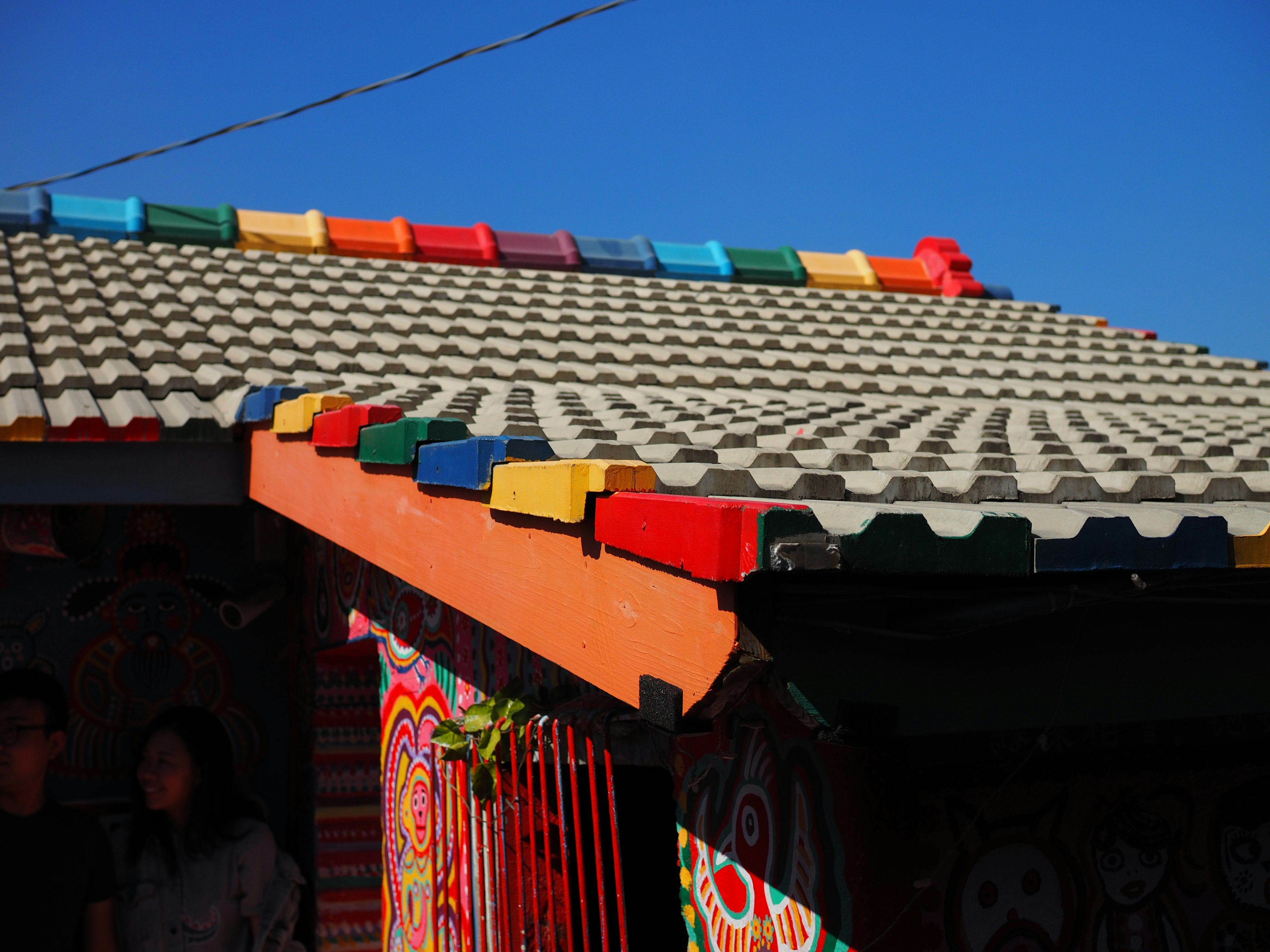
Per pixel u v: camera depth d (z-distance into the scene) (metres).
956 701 1.64
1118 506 2.22
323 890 5.68
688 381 5.03
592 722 2.85
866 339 7.09
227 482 4.46
